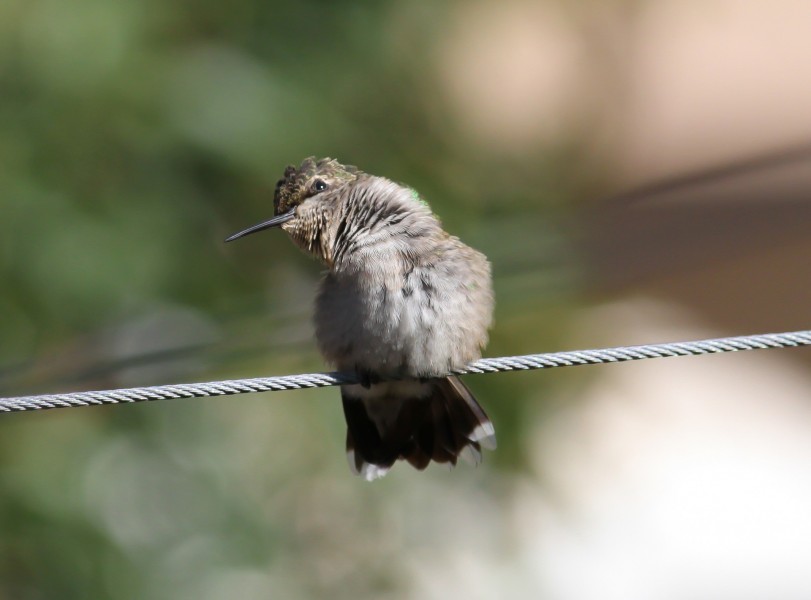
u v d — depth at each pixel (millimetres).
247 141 12172
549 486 13422
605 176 15172
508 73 15789
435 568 13219
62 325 11719
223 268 12586
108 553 11859
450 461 8359
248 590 12359
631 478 21688
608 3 15383
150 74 12031
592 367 13734
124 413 12422
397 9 13242
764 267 23203
